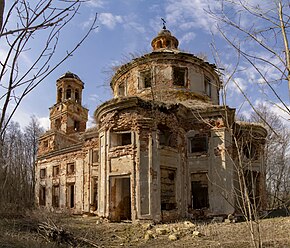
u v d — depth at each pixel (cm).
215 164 2094
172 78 2477
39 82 286
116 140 2136
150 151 1966
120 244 1470
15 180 867
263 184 2112
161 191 2052
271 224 1639
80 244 1432
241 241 1329
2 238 1253
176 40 2992
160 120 2062
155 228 1736
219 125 2139
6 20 253
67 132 4228
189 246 1354
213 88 2703
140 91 2466
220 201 2011
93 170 2909
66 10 277
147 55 2502
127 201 2170
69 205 3200
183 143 2195
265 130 2159
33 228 1512
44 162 3597
